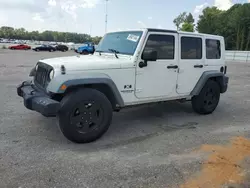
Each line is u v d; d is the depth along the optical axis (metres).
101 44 4.96
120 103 3.99
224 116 5.43
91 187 2.57
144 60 4.14
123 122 4.79
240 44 52.53
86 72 3.59
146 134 4.16
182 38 4.71
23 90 4.01
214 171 2.96
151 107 5.96
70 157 3.21
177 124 4.77
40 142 3.65
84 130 3.64
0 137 3.77
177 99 4.93
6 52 32.03
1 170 2.82
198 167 3.05
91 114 3.66
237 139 4.04
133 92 4.16
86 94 3.55
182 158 3.29
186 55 4.83
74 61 3.71
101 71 3.73
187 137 4.07
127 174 2.84
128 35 4.39
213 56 5.48
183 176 2.83
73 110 3.49
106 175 2.80
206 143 3.84
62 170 2.88
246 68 18.81
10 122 4.45
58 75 3.40
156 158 3.27
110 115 3.85
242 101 7.04
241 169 3.03
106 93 3.92
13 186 2.53
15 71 11.84
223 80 5.59
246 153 3.50
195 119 5.14
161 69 4.43
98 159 3.19
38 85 3.99
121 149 3.52
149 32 4.19
